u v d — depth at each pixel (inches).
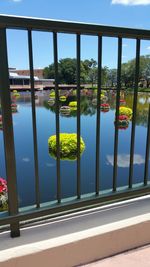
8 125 45.8
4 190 119.9
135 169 224.7
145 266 51.3
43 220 53.1
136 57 54.9
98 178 56.2
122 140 323.9
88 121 410.6
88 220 54.6
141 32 52.6
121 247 54.4
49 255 47.9
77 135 53.2
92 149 351.9
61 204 52.5
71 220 54.4
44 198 214.2
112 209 58.4
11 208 48.4
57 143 51.6
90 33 48.6
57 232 51.1
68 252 49.4
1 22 41.5
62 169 271.9
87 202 54.8
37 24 43.8
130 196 59.6
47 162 319.6
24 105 474.0
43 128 504.1
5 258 45.2
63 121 480.7
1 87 44.1
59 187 52.9
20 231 51.0
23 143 370.6
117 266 51.1
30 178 259.9
